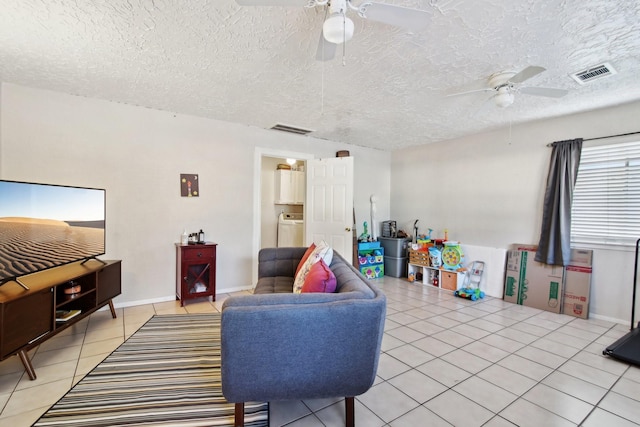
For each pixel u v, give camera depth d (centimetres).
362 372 145
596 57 217
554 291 344
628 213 309
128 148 328
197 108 339
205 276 361
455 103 314
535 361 227
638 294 299
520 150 391
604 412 170
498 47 205
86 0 160
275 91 287
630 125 306
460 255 428
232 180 395
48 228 233
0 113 271
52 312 213
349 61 226
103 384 186
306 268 230
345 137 468
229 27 185
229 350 134
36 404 167
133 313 312
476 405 174
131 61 229
